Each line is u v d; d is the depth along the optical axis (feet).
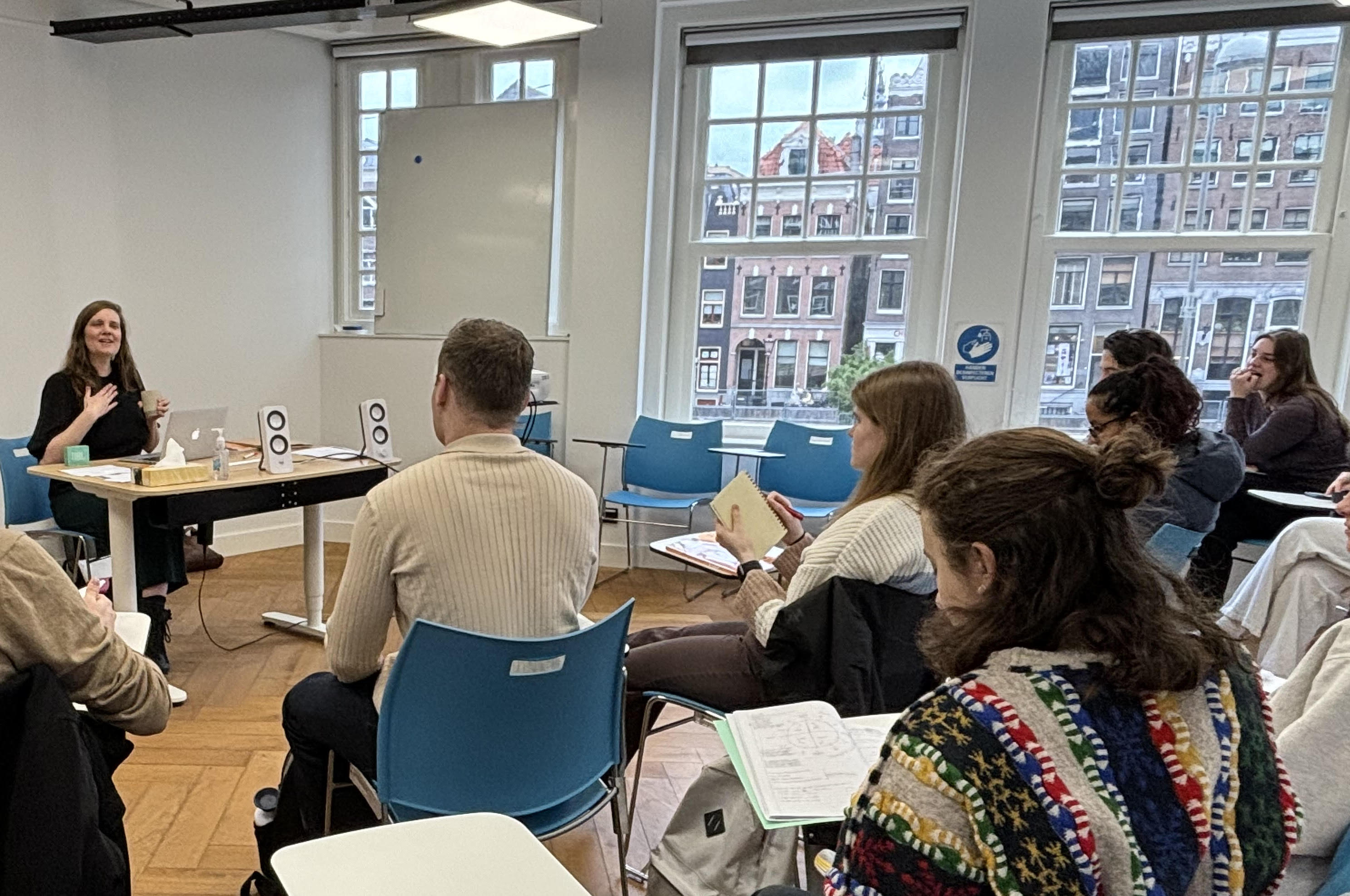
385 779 4.08
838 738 3.70
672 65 12.63
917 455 4.83
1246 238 11.03
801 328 13.09
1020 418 12.19
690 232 13.24
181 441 8.52
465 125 13.47
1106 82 11.29
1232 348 11.42
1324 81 10.62
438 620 4.29
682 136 13.00
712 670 5.56
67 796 2.84
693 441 12.76
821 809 3.19
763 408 13.48
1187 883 1.90
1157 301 11.54
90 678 3.35
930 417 4.83
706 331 13.48
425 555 4.23
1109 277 11.64
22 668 3.16
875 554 4.58
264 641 9.93
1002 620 2.16
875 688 4.55
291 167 13.74
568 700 4.31
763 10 12.07
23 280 11.26
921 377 4.91
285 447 8.68
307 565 10.10
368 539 4.30
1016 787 1.91
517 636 4.41
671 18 12.46
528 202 13.33
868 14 11.71
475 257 13.71
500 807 4.30
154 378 12.65
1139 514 2.70
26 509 9.35
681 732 8.14
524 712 4.16
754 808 3.25
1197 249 11.21
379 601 4.42
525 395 4.66
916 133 12.16
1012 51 11.11
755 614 5.24
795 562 6.36
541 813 4.52
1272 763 2.12
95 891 3.02
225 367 13.34
